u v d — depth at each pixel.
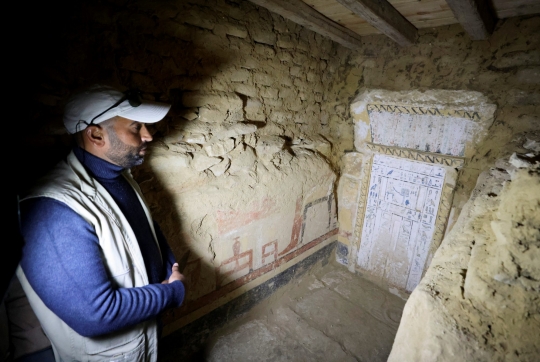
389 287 2.61
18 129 1.05
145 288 0.92
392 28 1.83
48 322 0.82
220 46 1.69
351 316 2.32
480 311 0.66
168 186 1.50
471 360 0.58
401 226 2.45
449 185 2.12
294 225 2.37
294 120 2.40
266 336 2.09
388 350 2.01
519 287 0.63
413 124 2.22
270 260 2.24
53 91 1.11
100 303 0.77
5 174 0.68
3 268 0.61
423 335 0.67
